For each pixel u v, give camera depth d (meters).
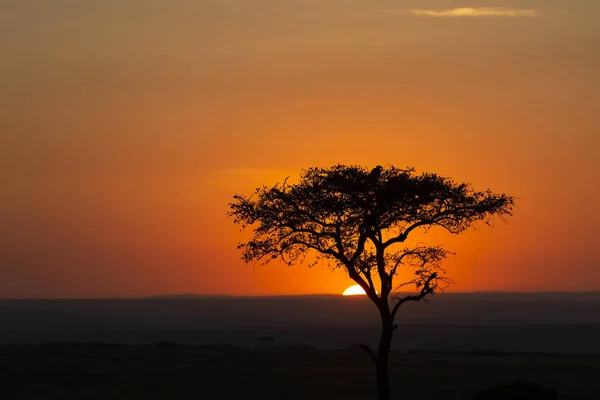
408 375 106.75
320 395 87.38
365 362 126.75
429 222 68.12
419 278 68.19
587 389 92.38
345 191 67.00
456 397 85.94
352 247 68.81
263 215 69.19
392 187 66.56
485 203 68.06
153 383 95.69
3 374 102.12
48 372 105.00
